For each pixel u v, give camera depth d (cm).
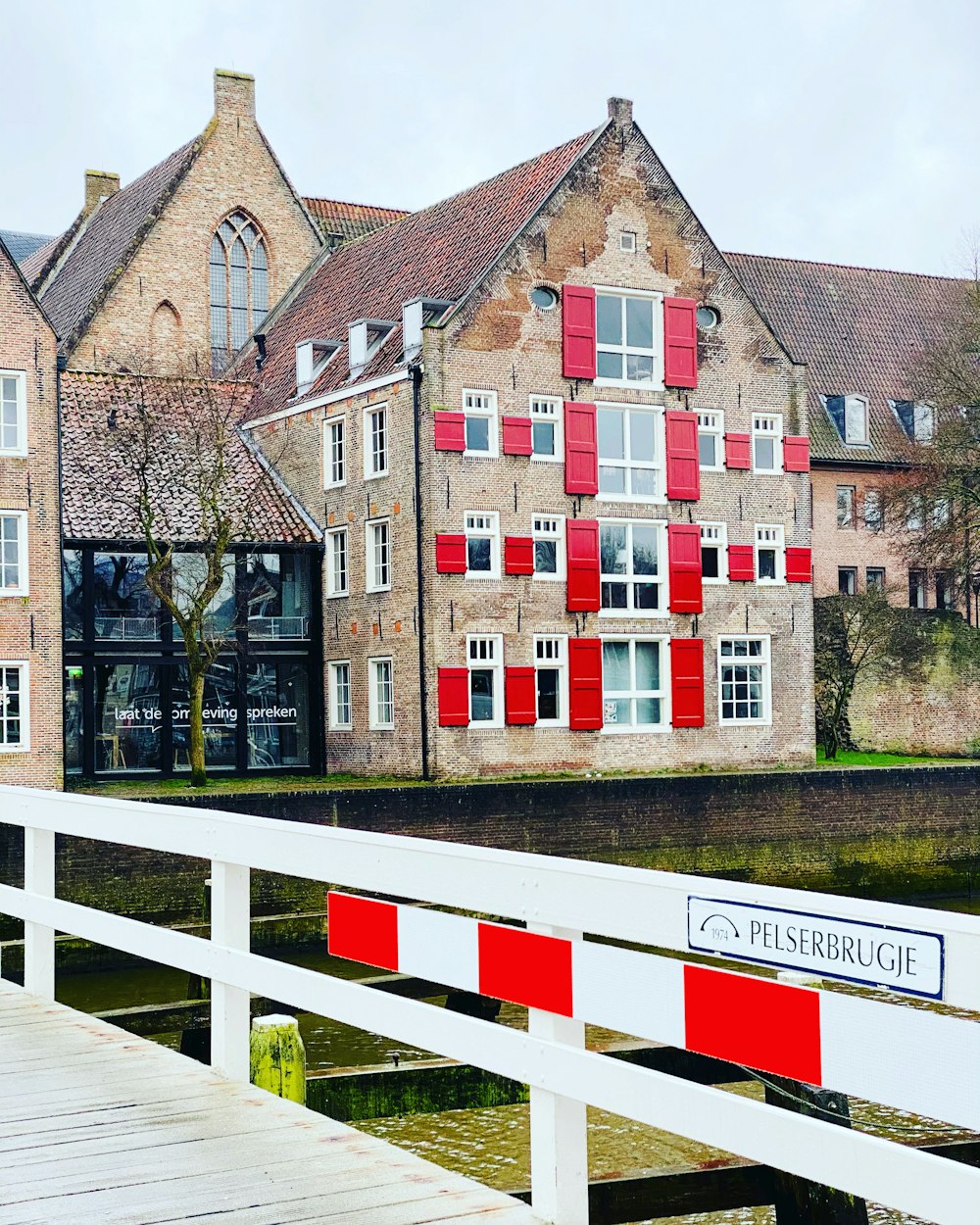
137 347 4859
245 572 3806
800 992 457
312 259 5141
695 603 3916
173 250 4928
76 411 3875
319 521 3988
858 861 3612
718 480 4000
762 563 4069
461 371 3662
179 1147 686
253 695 3847
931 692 4362
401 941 648
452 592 3616
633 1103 528
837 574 4988
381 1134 1599
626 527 3881
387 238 4584
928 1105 418
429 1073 1286
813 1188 988
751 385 4066
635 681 3869
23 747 3328
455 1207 598
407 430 3672
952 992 409
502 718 3666
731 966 2177
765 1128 479
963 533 4588
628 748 3812
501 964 589
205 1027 1540
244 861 772
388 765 3719
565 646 3759
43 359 3397
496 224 3928
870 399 5216
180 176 4950
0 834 2781
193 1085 792
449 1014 623
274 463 4184
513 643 3691
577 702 3750
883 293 5566
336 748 3897
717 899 485
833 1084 445
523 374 3747
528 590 3719
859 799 3625
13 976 2253
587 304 3825
